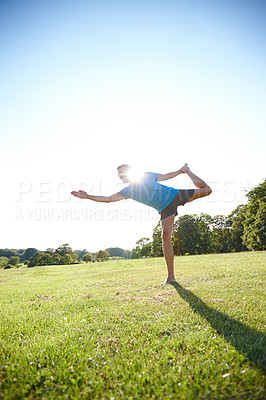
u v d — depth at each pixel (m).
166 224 4.16
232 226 45.12
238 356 1.62
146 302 3.11
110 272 7.51
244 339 1.86
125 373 1.58
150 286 4.07
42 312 3.05
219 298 3.00
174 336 2.07
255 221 29.73
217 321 2.28
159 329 2.22
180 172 4.16
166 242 4.20
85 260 75.69
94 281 5.55
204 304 2.78
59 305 3.35
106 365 1.69
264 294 3.01
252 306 2.60
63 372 1.59
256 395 1.26
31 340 2.13
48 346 1.95
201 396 1.29
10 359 1.75
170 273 4.26
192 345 1.88
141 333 2.17
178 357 1.73
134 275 5.98
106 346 1.98
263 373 1.43
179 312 2.62
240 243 43.75
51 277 8.07
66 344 2.01
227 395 1.28
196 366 1.57
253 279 3.87
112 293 3.85
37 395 1.38
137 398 1.32
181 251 44.06
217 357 1.67
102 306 3.11
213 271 5.05
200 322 2.30
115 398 1.33
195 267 6.23
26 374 1.57
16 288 5.57
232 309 2.54
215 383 1.39
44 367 1.68
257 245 29.12
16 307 3.44
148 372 1.58
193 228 44.03
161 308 2.81
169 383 1.43
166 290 3.64
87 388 1.44
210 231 46.25
